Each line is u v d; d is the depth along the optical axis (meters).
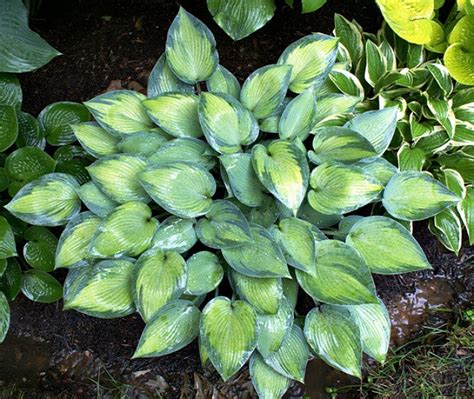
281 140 1.03
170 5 1.27
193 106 1.08
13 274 1.15
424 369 1.21
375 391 1.22
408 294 1.27
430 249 1.26
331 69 1.10
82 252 1.05
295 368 1.05
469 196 1.16
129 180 1.05
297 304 1.21
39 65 1.12
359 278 1.01
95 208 1.06
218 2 1.13
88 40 1.27
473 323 1.22
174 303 1.02
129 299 1.04
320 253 1.04
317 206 1.02
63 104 1.17
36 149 1.10
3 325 1.12
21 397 1.25
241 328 1.01
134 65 1.26
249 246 1.02
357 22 1.27
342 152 1.05
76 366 1.27
